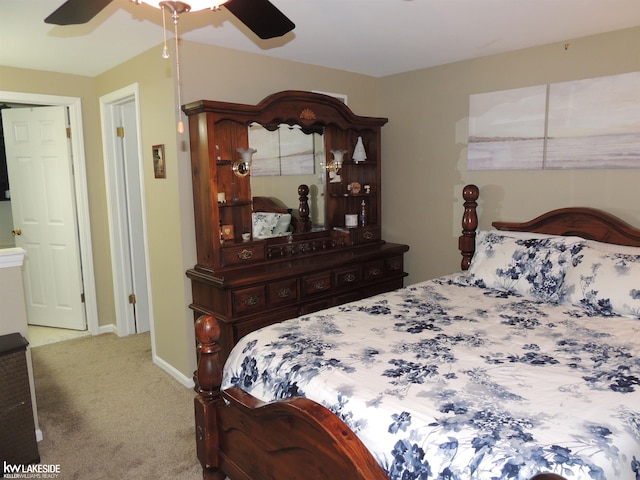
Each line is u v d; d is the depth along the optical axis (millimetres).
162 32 2805
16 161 4230
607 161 2959
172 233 3203
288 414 1593
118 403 3018
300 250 3600
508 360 1850
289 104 3266
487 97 3473
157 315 3510
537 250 2861
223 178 3207
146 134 3328
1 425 2254
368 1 2383
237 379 2068
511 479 1183
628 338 2078
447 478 1265
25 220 4324
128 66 3439
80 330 4340
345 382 1675
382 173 4258
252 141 3322
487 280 2971
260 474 1824
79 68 3693
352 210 4039
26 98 3693
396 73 4027
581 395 1553
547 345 2008
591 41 2961
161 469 2334
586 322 2303
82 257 4219
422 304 2631
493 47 3234
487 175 3553
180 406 2975
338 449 1387
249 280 2914
